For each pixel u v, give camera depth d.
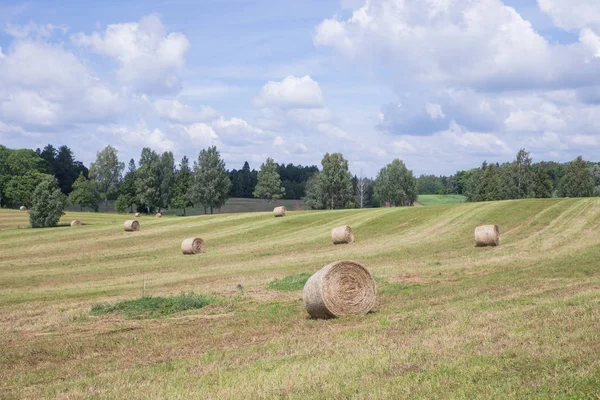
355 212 56.69
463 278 20.23
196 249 39.94
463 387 6.88
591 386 6.54
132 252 42.69
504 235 36.31
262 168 126.94
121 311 16.95
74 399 7.62
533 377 7.08
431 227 43.25
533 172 100.62
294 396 7.00
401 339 9.99
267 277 24.47
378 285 19.30
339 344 10.04
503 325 10.45
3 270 35.22
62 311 18.00
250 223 55.16
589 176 100.75
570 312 11.21
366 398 6.73
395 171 119.69
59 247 47.19
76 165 156.50
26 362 10.69
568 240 31.91
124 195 114.38
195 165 110.81
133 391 7.80
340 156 113.44
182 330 13.09
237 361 9.29
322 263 29.20
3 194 113.19
